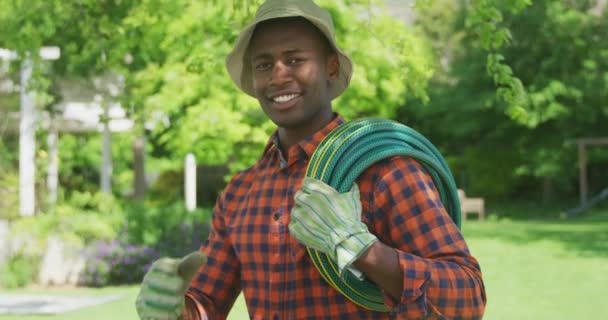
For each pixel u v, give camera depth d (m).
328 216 1.54
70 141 20.41
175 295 1.63
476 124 25.69
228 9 4.67
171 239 10.73
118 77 12.58
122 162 25.27
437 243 1.67
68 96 13.58
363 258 1.54
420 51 5.29
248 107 9.25
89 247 10.23
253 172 2.03
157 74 9.18
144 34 5.69
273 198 1.90
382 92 8.78
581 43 23.66
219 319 2.05
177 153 10.20
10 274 9.98
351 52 7.18
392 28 5.91
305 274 1.80
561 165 25.86
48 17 5.18
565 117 24.73
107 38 5.27
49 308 8.15
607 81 24.06
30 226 10.30
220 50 5.87
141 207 11.66
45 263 10.23
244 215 1.94
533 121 24.09
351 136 1.78
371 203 1.76
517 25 24.08
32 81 6.99
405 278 1.54
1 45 5.65
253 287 1.90
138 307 1.66
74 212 10.94
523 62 24.08
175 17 5.91
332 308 1.78
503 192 27.61
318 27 1.85
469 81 25.08
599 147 26.41
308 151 1.86
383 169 1.76
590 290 9.25
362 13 7.36
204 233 10.98
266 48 1.85
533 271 11.09
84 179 20.11
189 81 9.07
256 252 1.88
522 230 18.62
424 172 1.79
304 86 1.84
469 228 19.44
